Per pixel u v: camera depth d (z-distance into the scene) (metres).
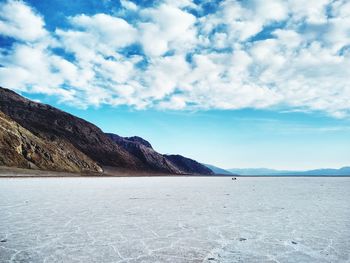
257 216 12.75
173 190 28.23
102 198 19.31
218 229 10.05
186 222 11.23
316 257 7.08
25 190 23.53
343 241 8.59
